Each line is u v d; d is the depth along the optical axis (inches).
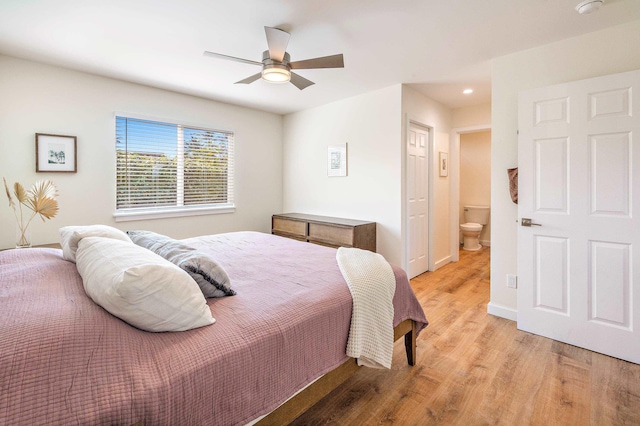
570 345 88.7
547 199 91.6
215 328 43.8
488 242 233.9
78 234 62.6
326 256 85.8
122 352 34.8
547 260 92.4
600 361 80.4
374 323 62.2
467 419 60.8
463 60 110.0
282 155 197.6
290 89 143.5
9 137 105.9
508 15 80.5
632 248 78.8
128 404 31.6
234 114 171.0
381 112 144.3
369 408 64.2
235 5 76.0
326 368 53.4
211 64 112.7
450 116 180.5
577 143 85.9
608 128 81.1
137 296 38.4
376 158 147.5
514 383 71.8
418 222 156.9
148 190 141.3
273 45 81.7
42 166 111.7
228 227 170.7
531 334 95.7
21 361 29.5
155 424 33.1
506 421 60.1
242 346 41.6
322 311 53.5
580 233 86.3
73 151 118.6
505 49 100.5
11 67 105.7
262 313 48.9
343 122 161.2
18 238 106.9
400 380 73.4
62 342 32.2
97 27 86.5
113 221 130.1
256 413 42.4
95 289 41.5
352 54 105.0
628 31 82.8
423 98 153.6
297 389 48.2
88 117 122.0
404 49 101.3
